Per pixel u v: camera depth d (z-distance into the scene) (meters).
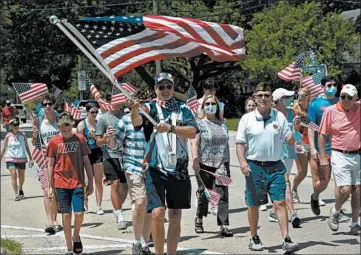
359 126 20.97
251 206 19.67
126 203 29.45
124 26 17.94
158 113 16.89
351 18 118.06
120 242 21.72
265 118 19.45
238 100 129.88
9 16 100.06
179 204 16.66
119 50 17.73
